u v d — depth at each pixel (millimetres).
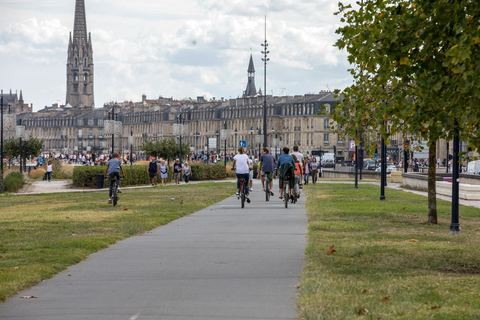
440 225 25719
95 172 68625
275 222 26828
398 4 16062
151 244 20125
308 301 11711
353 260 16594
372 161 134250
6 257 17234
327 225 24859
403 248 18609
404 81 15500
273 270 15344
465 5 13578
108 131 79750
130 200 42406
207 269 15500
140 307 11570
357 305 11352
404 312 10883
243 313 11094
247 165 34969
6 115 104188
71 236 21969
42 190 64500
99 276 14695
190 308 11469
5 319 10820
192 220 28062
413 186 60719
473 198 42438
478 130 14750
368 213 30484
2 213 33125
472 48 13555
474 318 10453
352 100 20062
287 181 34938
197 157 174625
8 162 148375
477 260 16703
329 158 160500
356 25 16328
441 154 134125
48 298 12406
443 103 14711
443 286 13148
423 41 14906
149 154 127938
